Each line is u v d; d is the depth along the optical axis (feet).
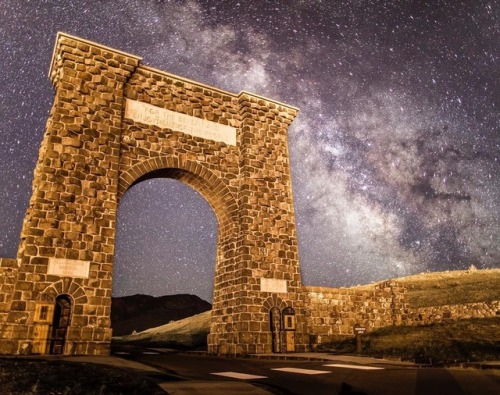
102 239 65.77
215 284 84.84
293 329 76.64
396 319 89.45
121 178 72.38
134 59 76.64
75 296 61.46
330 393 30.96
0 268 59.36
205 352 80.79
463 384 33.71
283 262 81.20
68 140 67.46
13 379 32.71
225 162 84.23
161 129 78.59
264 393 30.25
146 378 35.81
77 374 36.50
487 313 80.33
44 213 62.59
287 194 86.43
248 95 88.02
